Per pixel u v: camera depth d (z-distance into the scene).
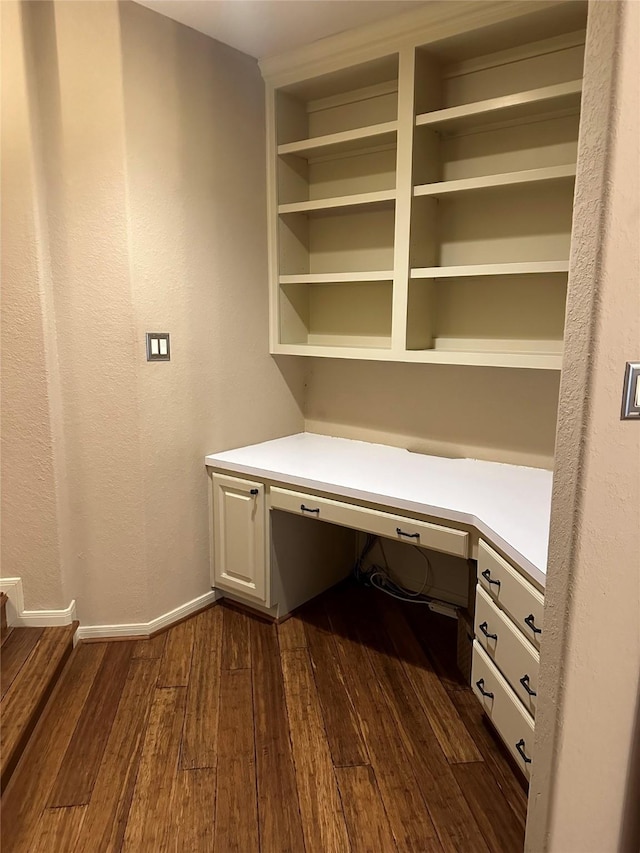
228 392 2.78
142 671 2.33
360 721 2.07
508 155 2.35
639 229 1.08
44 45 2.09
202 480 2.72
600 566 1.20
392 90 2.62
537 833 1.34
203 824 1.64
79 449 2.37
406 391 2.81
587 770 1.29
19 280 2.17
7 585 2.38
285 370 3.07
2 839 1.59
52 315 2.25
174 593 2.66
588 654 1.23
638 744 1.32
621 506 1.19
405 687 2.26
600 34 1.04
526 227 2.35
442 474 2.41
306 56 2.52
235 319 2.76
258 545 2.61
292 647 2.52
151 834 1.61
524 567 1.60
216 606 2.86
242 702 2.16
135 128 2.25
